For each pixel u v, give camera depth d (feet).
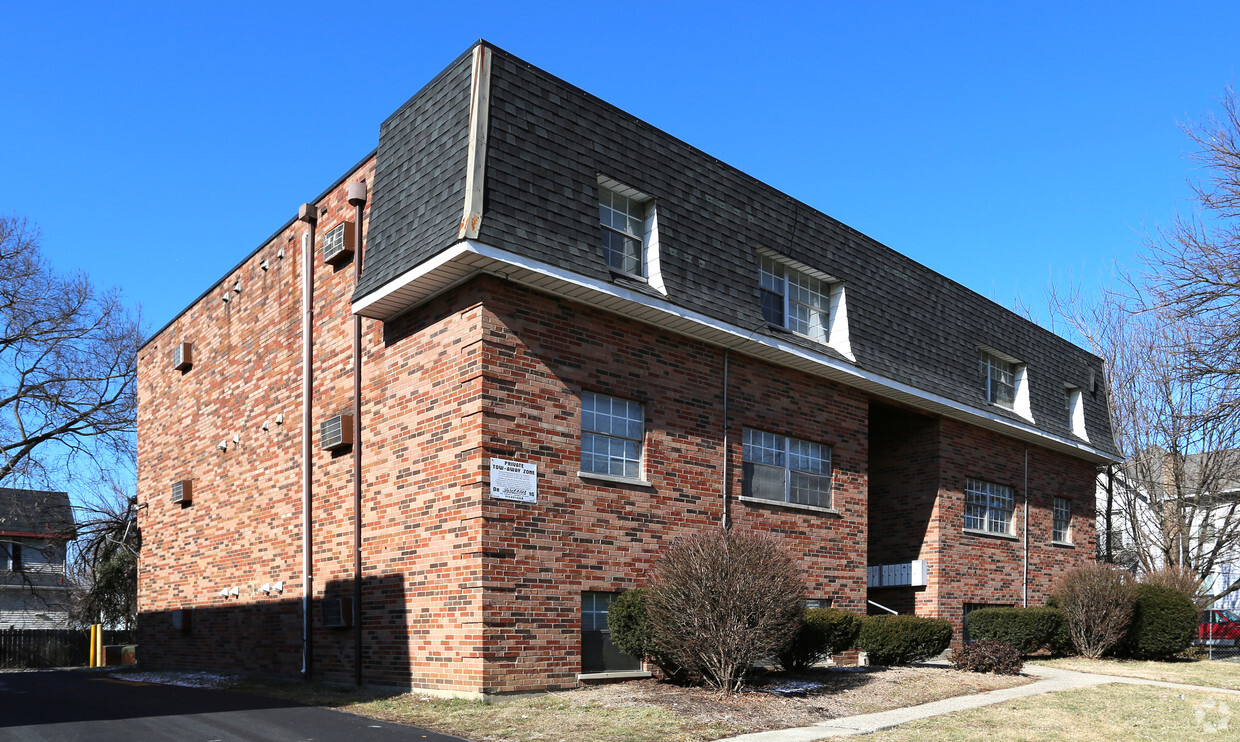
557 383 45.91
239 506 64.80
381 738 34.12
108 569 121.08
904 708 43.62
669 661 44.93
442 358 45.68
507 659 41.88
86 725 37.68
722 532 45.03
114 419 120.26
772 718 38.88
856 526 62.23
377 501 49.47
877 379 62.34
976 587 72.18
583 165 47.09
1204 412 63.77
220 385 69.82
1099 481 120.67
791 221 59.62
